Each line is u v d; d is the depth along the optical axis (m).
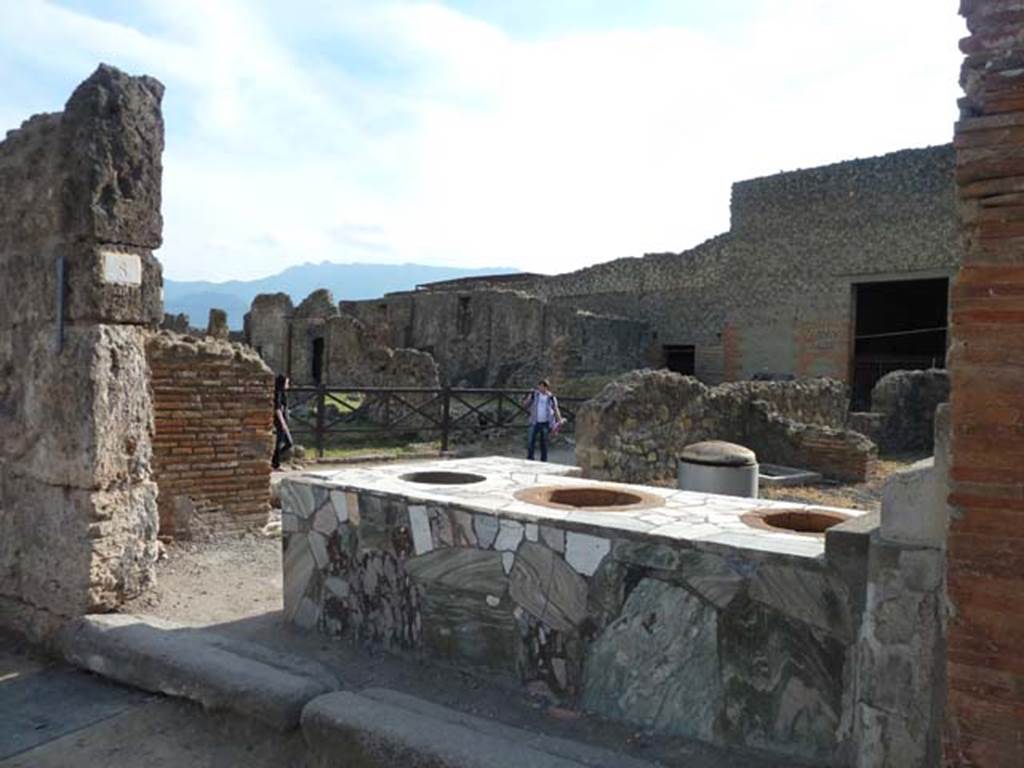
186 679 3.37
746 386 11.63
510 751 2.61
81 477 4.02
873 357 22.47
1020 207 1.80
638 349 25.11
